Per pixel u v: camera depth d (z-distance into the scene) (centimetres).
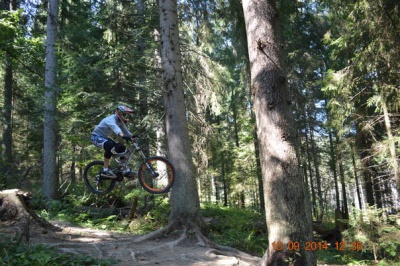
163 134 1216
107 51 1162
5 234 607
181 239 725
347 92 1037
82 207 1113
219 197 3089
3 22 1086
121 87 1188
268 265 458
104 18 1201
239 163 2109
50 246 557
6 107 1592
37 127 1592
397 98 956
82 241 675
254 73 505
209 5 1214
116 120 639
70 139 1114
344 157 1189
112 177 642
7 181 1284
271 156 475
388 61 917
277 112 481
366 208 884
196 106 1198
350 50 1022
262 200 1781
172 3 884
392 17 877
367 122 1059
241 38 1222
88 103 1155
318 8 1559
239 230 1009
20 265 441
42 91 1282
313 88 1583
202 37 1334
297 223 455
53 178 1186
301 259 448
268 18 505
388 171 1241
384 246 802
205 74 1252
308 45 1630
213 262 596
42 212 977
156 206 1109
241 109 2253
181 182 802
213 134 1235
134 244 697
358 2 955
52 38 1264
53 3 1284
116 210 1160
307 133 1595
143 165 640
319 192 1778
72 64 1177
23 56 1306
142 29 1073
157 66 1185
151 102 1188
